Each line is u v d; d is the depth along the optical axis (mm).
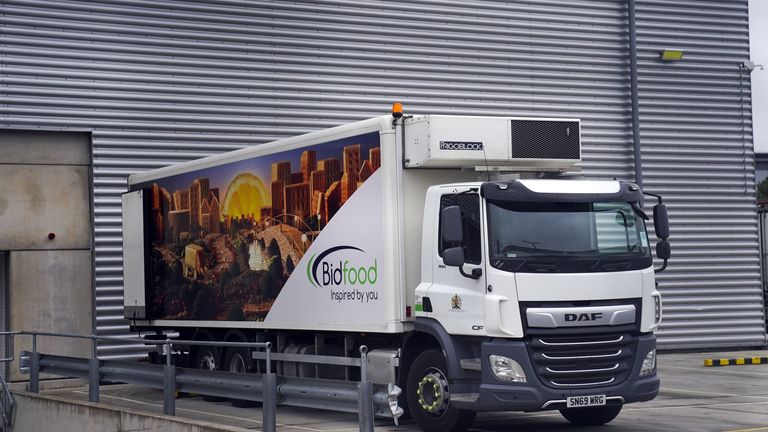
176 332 17406
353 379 13086
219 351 15555
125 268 17688
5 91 18734
